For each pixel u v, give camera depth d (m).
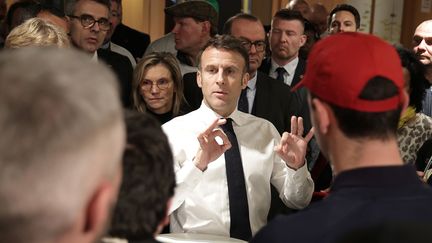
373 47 1.05
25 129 0.54
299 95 2.88
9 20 3.52
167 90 2.63
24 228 0.56
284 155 1.90
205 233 2.00
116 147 0.62
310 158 2.80
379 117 1.02
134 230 1.00
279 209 2.27
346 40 1.07
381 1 5.77
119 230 1.00
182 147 2.08
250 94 2.85
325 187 2.64
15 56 0.58
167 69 2.63
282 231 1.00
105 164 0.61
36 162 0.54
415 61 2.39
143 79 2.63
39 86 0.55
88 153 0.58
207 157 1.85
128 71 2.98
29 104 0.54
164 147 1.05
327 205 1.01
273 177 2.16
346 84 1.02
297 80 3.32
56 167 0.55
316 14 4.22
